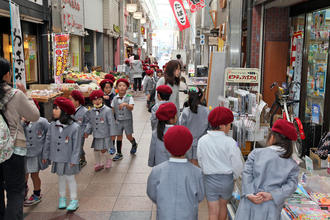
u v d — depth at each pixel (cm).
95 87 1098
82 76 1163
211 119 320
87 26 1611
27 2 898
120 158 626
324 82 573
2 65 306
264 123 520
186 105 475
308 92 628
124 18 2712
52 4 1068
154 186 250
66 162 405
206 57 2088
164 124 340
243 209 272
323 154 533
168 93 416
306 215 319
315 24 595
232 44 699
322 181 390
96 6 1778
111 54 2239
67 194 468
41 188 486
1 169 320
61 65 996
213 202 324
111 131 545
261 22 682
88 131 544
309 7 603
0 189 323
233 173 318
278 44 687
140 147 710
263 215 260
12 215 312
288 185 262
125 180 518
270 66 693
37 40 1028
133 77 1620
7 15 795
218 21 1145
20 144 319
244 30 854
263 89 702
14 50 637
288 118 549
